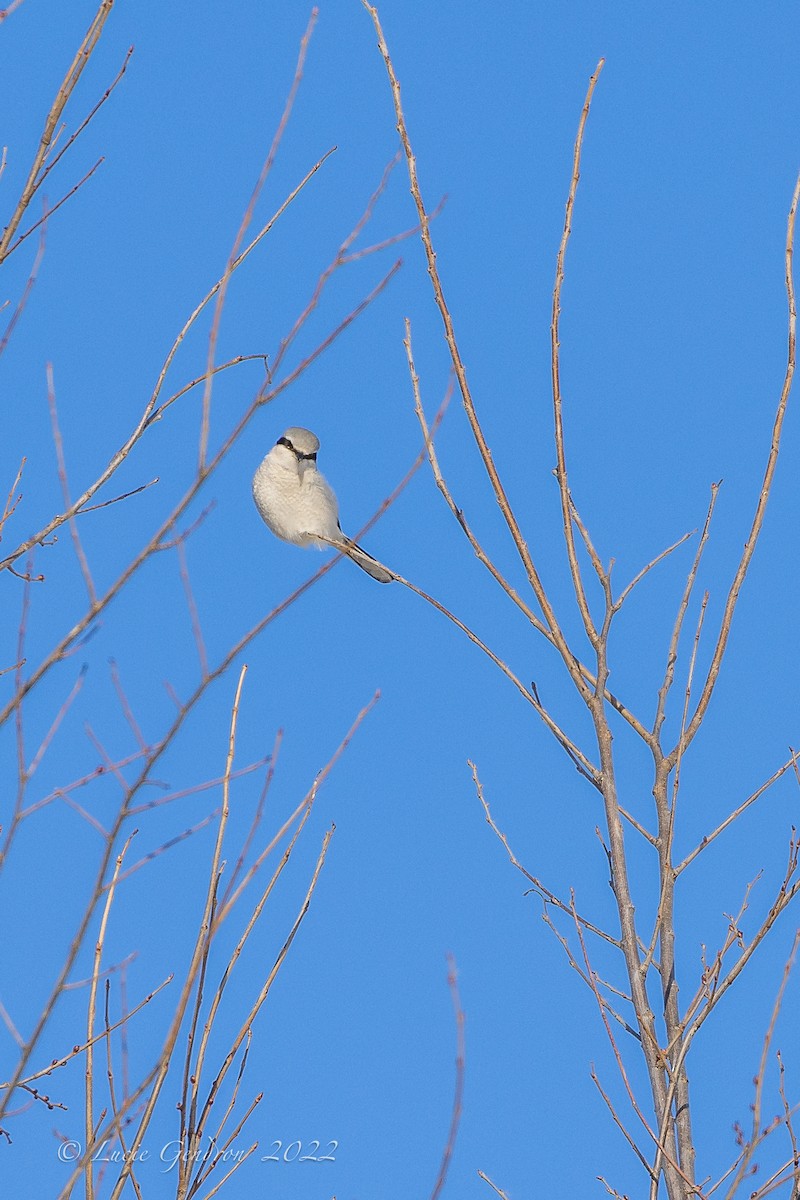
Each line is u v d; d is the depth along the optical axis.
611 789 9.41
